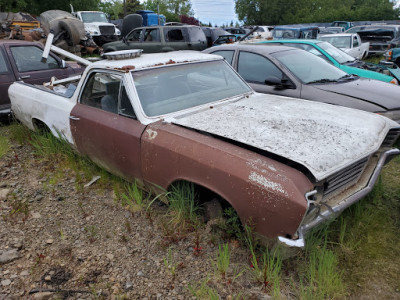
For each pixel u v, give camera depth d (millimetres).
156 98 3426
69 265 2836
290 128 2908
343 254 2836
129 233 3221
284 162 2578
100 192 3922
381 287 2527
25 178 4363
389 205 3549
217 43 17234
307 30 15234
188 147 2812
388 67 7668
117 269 2779
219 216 2908
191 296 2488
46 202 3793
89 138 3775
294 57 5594
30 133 5441
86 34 16438
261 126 2953
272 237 2420
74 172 4434
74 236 3209
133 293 2537
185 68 3799
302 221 2262
